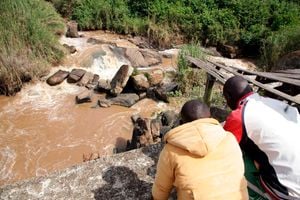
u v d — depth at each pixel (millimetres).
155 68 11391
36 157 7684
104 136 8352
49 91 9922
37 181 2922
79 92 9945
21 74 9805
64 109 9242
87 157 7523
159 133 7242
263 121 2215
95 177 2955
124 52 11805
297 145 2146
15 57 9766
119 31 13453
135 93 9609
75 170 3016
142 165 3074
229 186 1942
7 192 2830
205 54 11039
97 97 9711
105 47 12078
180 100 9195
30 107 9273
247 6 13336
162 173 2092
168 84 9758
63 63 10977
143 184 2912
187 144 1945
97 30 13562
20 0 10664
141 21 13422
